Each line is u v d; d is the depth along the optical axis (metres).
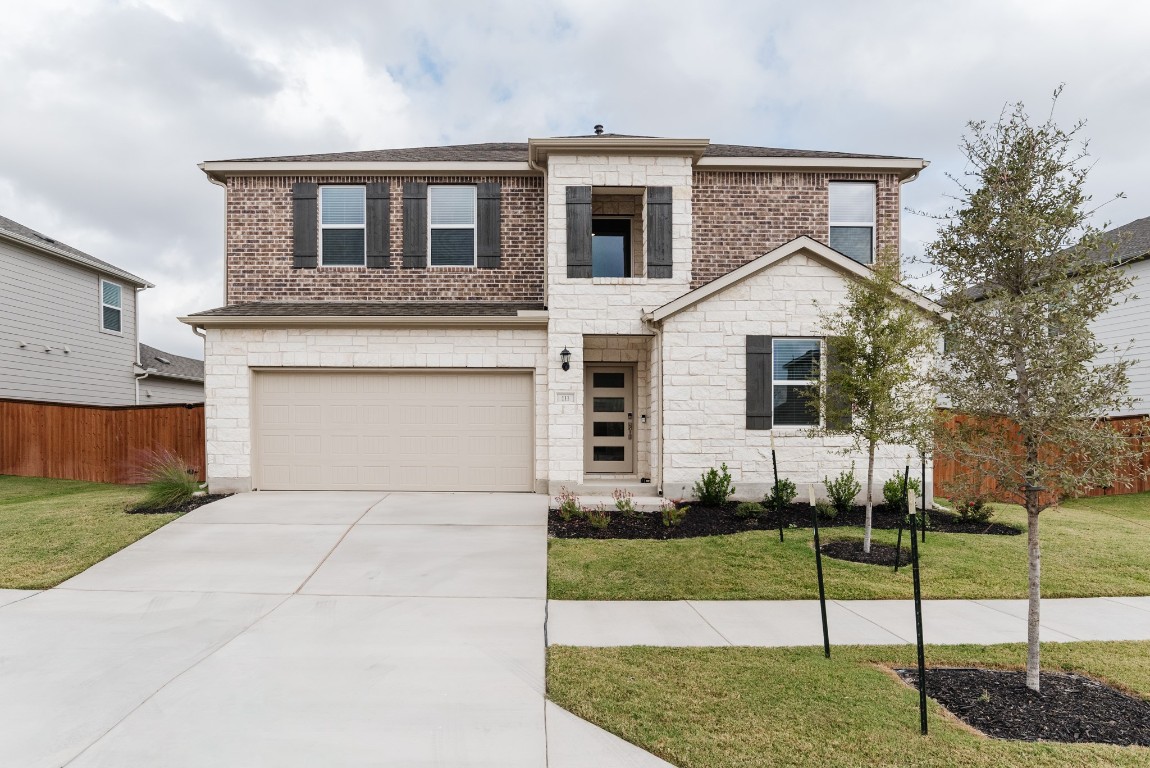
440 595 6.42
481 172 12.59
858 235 12.70
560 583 6.80
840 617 5.97
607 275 13.02
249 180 12.62
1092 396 4.32
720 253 12.41
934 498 11.62
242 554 7.64
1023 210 4.46
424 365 11.29
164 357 23.92
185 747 3.61
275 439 11.30
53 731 3.77
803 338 10.87
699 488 10.56
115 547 7.77
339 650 5.02
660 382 10.92
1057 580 7.07
